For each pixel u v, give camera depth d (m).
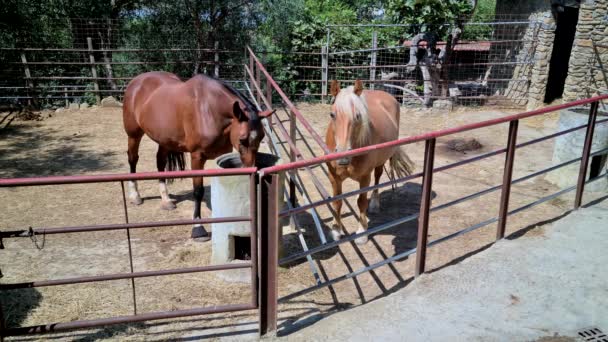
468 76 15.49
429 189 3.65
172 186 6.59
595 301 3.49
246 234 4.13
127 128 5.82
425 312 3.36
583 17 9.98
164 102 5.16
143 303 3.74
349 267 4.48
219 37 12.46
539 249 4.25
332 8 17.44
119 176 2.67
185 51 12.48
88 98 11.78
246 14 12.60
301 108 11.77
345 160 4.01
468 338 3.08
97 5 12.09
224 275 4.14
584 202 5.53
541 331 3.15
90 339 3.19
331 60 12.61
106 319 2.92
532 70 11.24
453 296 3.55
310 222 5.41
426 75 11.66
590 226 4.74
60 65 12.06
